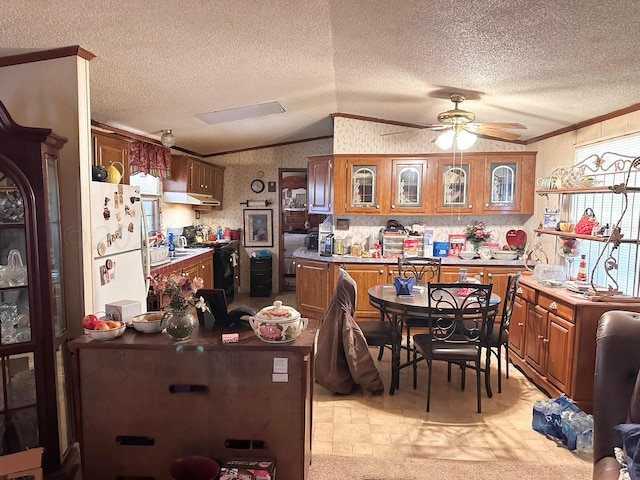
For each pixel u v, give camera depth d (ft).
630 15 6.54
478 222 17.07
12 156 6.88
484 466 7.88
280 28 8.23
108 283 9.24
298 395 6.71
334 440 8.81
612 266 9.58
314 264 17.26
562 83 9.89
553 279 11.52
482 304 10.27
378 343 11.30
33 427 7.46
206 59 9.48
